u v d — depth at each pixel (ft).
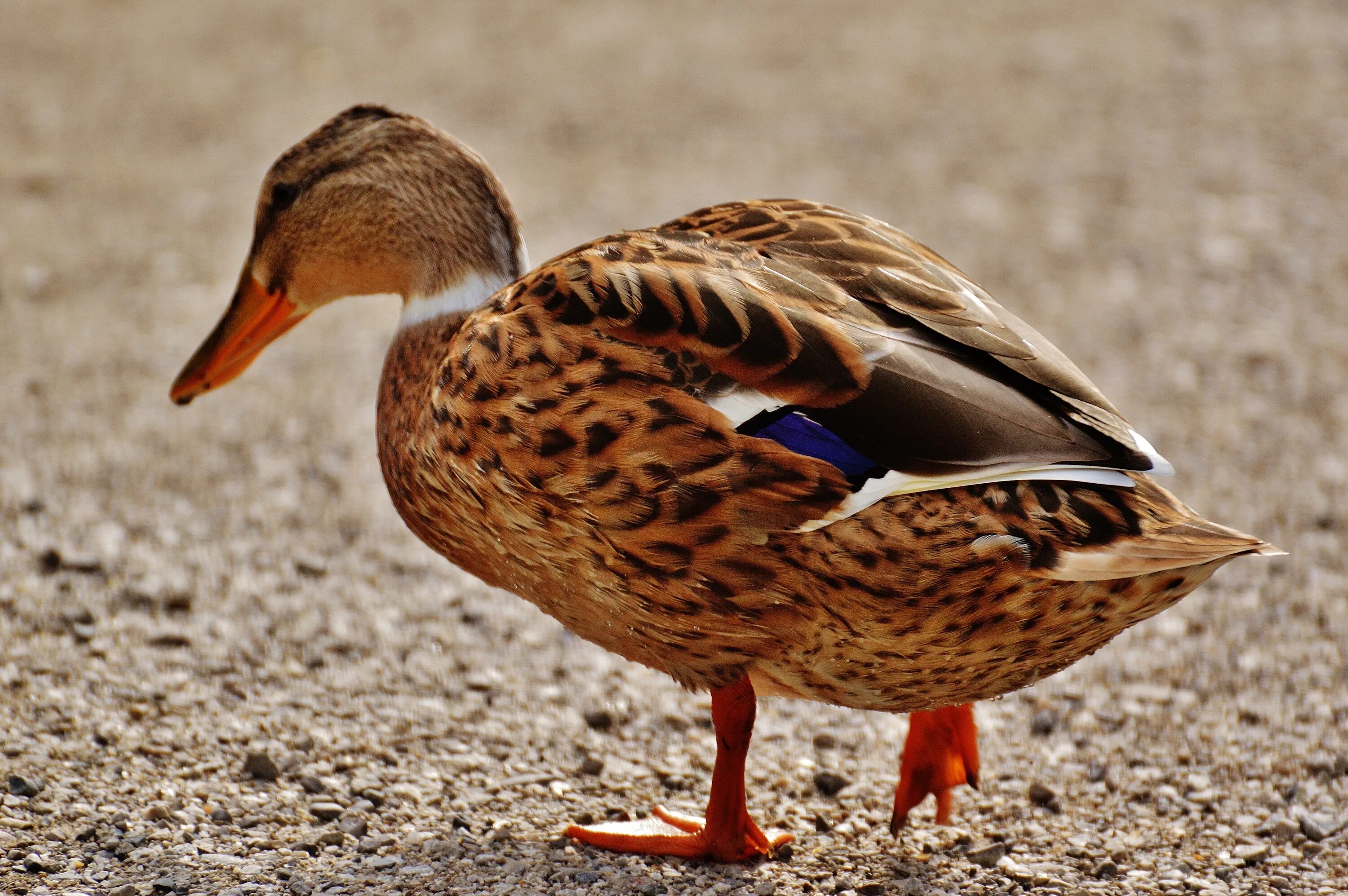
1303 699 29.14
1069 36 89.76
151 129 72.08
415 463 23.66
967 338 20.59
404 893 21.83
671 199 61.98
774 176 65.51
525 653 31.19
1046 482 19.89
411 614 32.58
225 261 55.88
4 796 23.79
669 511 20.54
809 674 22.30
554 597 22.99
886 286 21.45
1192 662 30.81
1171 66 83.30
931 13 95.45
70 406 42.86
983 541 19.61
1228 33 89.40
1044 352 21.25
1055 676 30.53
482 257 26.84
